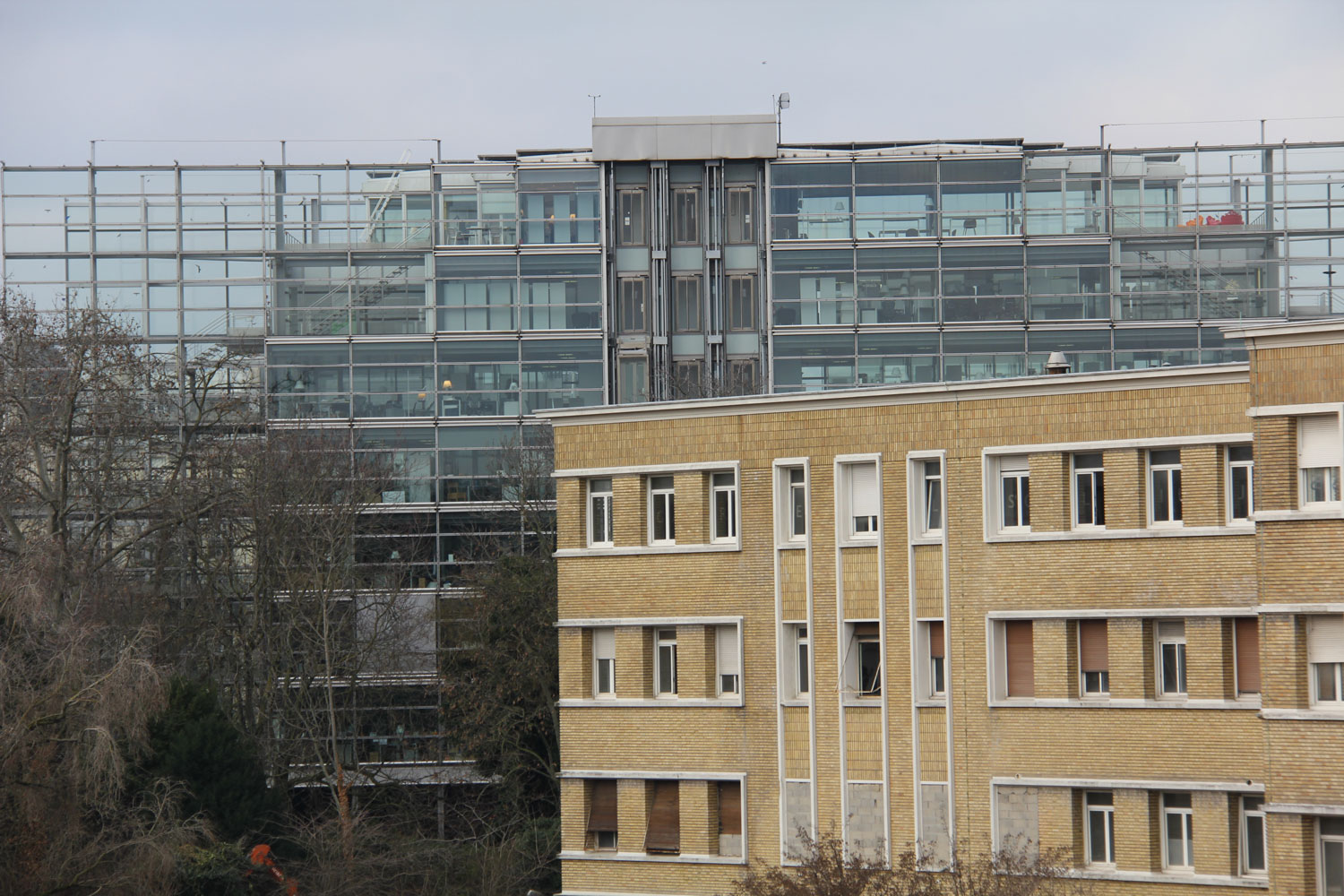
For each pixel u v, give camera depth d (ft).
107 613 328.90
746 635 286.46
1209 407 252.62
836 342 491.31
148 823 296.51
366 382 492.54
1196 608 251.60
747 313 499.51
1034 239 491.31
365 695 418.92
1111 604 257.96
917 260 493.77
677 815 290.97
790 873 277.44
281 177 505.25
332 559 385.09
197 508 377.91
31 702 269.85
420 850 340.80
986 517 268.00
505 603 387.34
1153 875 250.98
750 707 285.23
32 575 283.59
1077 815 258.98
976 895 233.35
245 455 392.27
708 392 485.15
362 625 411.95
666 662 296.10
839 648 278.46
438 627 411.95
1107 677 260.42
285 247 501.97
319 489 395.55
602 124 499.51
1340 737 227.20
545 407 491.31
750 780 284.00
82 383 357.61
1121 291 492.13
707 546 289.53
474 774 412.57
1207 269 492.54
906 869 241.35
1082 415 262.06
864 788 274.77
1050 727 261.03
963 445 271.08
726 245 501.56
